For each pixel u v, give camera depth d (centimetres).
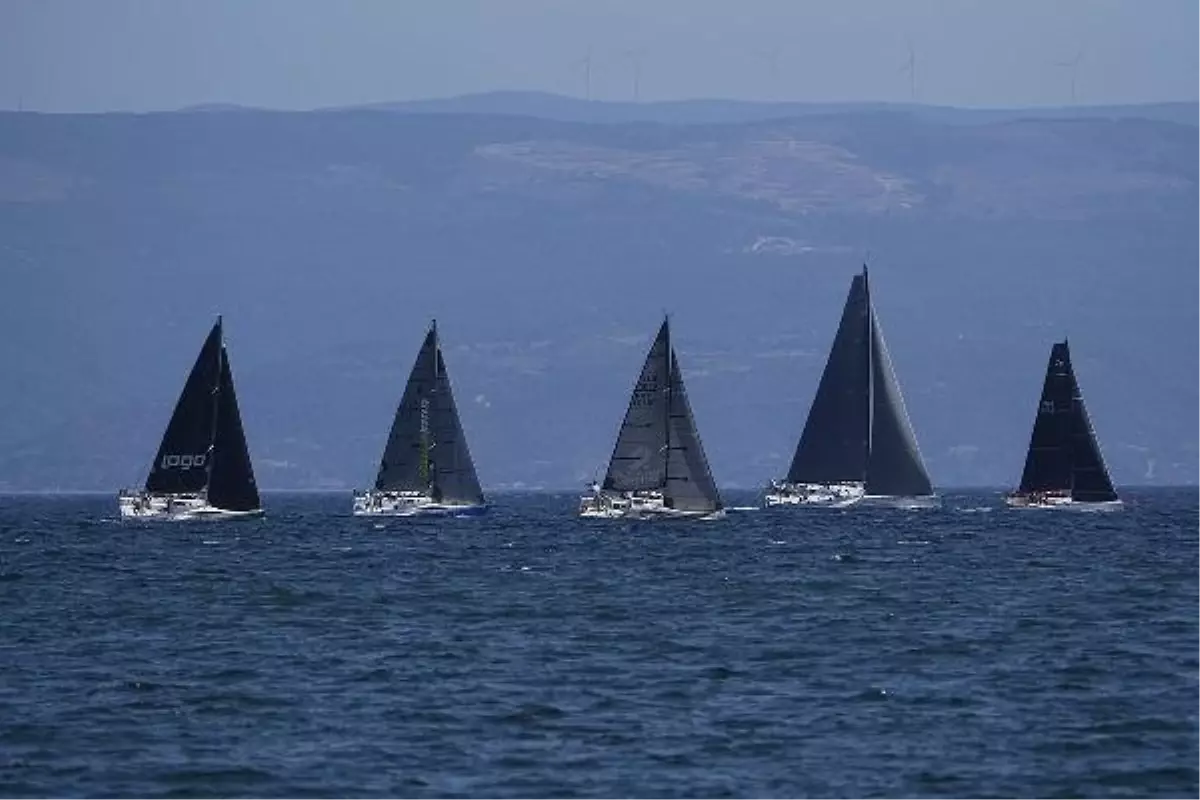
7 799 18125
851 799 18125
